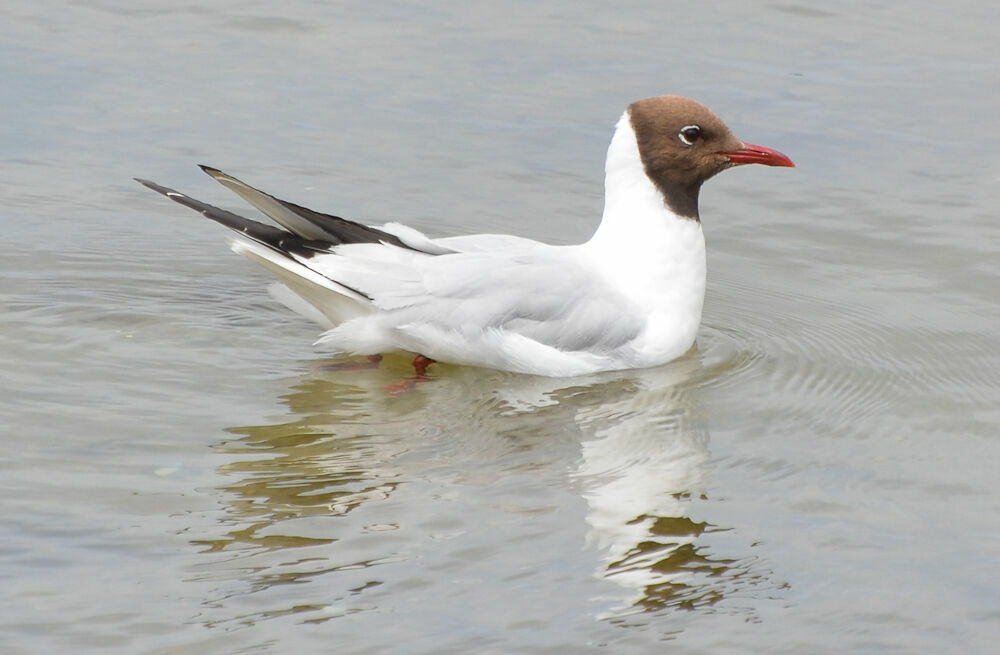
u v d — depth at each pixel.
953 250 16.25
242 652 8.99
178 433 11.80
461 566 10.01
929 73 20.47
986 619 9.68
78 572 9.76
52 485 10.86
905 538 10.67
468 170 17.89
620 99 19.52
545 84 19.94
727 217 17.09
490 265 13.20
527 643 9.20
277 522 10.50
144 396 12.43
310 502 10.81
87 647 8.98
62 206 16.47
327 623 9.30
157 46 20.59
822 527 10.79
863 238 16.58
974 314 14.87
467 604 9.57
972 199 17.34
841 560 10.34
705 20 22.05
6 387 12.36
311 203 16.84
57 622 9.20
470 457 11.66
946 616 9.70
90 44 20.55
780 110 19.34
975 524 10.89
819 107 19.47
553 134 18.78
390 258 13.16
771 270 15.93
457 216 16.75
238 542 10.21
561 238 16.42
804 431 12.41
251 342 13.70
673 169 13.62
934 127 19.03
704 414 12.67
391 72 20.16
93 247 15.50
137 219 16.31
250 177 17.39
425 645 9.11
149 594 9.55
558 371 13.26
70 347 13.23
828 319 14.81
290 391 12.77
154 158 17.75
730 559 10.28
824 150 18.48
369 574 9.87
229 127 18.56
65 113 18.70
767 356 13.97
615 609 9.61
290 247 13.05
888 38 21.58
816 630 9.50
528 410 12.62
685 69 20.38
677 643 9.30
